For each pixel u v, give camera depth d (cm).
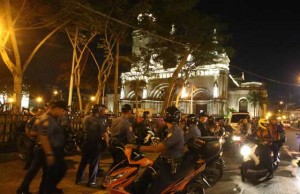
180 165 620
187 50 3020
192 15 2806
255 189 953
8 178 894
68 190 825
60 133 673
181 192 621
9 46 2247
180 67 3045
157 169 618
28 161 975
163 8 2617
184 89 8181
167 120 612
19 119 1291
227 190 929
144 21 2575
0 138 1249
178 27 2928
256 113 8238
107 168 1155
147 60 4222
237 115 2488
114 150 848
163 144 597
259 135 1103
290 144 2605
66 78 4741
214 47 2998
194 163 639
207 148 688
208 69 8050
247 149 1073
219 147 715
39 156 700
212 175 930
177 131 604
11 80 4712
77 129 1652
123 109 877
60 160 668
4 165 1059
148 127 1523
